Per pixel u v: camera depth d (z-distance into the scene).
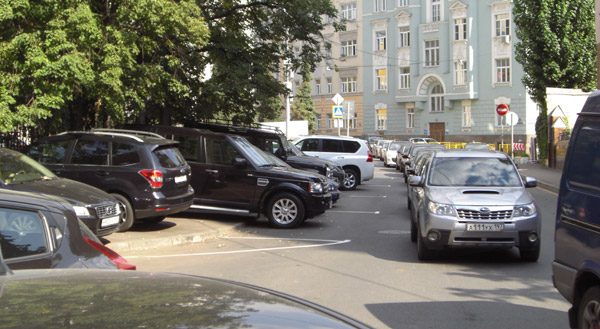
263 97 18.75
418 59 53.44
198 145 13.34
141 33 14.69
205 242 11.15
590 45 29.36
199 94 18.64
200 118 19.33
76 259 4.67
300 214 12.73
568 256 5.00
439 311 6.18
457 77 50.97
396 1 55.06
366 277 7.91
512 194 9.04
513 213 8.62
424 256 9.03
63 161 11.49
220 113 20.44
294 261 9.14
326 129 62.25
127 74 14.57
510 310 6.21
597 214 4.54
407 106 55.22
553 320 5.84
